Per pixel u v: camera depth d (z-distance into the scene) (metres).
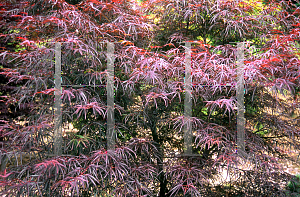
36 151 1.84
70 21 1.68
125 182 1.66
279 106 1.84
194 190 1.63
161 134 2.37
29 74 1.80
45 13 1.92
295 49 1.77
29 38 1.84
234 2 2.07
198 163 1.86
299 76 1.55
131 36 2.06
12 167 1.75
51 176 1.66
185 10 2.09
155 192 2.22
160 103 2.07
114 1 1.94
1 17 2.03
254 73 1.46
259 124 1.96
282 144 1.99
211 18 2.08
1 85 3.23
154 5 2.34
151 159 2.06
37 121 1.74
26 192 1.57
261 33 2.17
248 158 1.66
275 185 1.84
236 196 1.90
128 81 1.77
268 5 2.23
